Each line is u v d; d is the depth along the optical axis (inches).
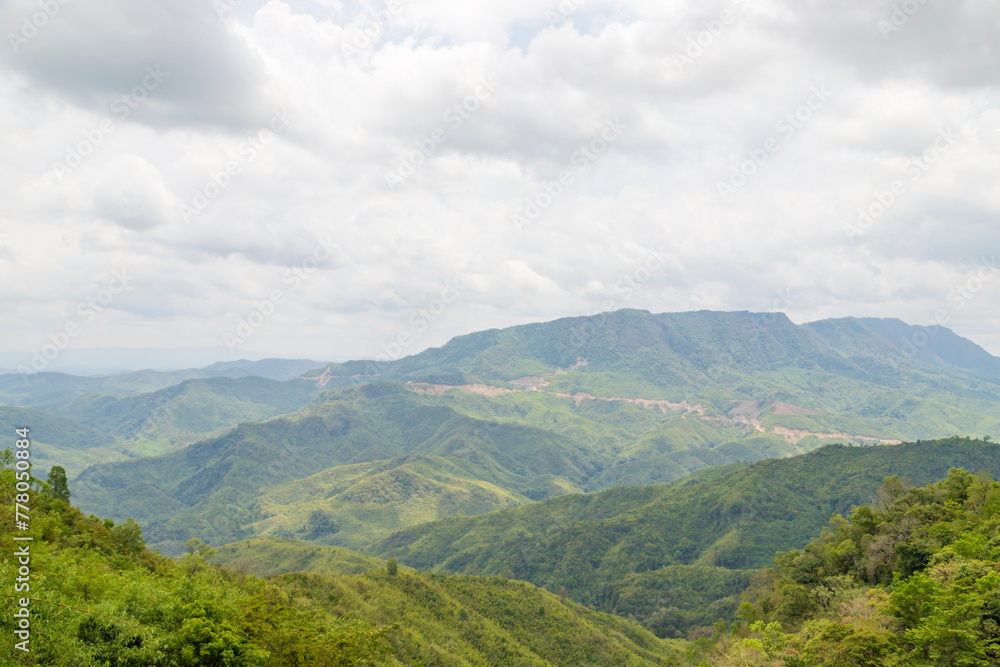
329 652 1462.8
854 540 3299.7
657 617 6919.3
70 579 1291.8
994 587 1697.8
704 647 3213.6
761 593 3452.3
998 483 3085.6
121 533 2471.7
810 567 3169.3
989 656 1536.7
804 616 2706.7
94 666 1075.9
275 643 1401.3
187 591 1384.1
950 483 3454.7
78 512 2549.2
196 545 2871.6
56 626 1102.4
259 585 2780.5
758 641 2185.0
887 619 1859.0
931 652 1637.6
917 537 2716.5
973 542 2345.0
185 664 1189.1
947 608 1659.7
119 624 1159.0
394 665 3073.3
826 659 1776.6
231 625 1274.6
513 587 5585.6
